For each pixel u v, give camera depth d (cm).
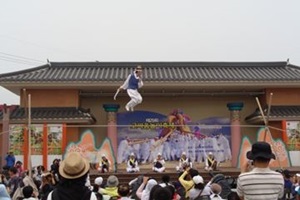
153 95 2952
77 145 2572
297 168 2533
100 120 2962
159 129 2920
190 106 3003
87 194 452
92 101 2984
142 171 2602
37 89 2784
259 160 522
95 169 2556
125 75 2903
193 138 2919
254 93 2950
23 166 2497
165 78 2742
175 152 2889
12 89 2847
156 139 2897
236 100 3025
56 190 452
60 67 3142
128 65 3200
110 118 2827
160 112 2975
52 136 2569
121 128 2895
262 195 508
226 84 2762
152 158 2872
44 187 979
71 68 3139
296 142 2675
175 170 2683
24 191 899
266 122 2219
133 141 2884
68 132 2697
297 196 1362
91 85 2725
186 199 1034
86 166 462
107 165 2494
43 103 2773
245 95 3014
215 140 2920
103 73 2970
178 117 2967
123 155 2859
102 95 2928
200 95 2986
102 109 2981
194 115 2988
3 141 2553
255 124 2973
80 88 2805
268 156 518
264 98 2922
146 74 2931
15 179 1471
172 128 2928
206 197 979
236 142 2858
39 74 2859
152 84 2723
